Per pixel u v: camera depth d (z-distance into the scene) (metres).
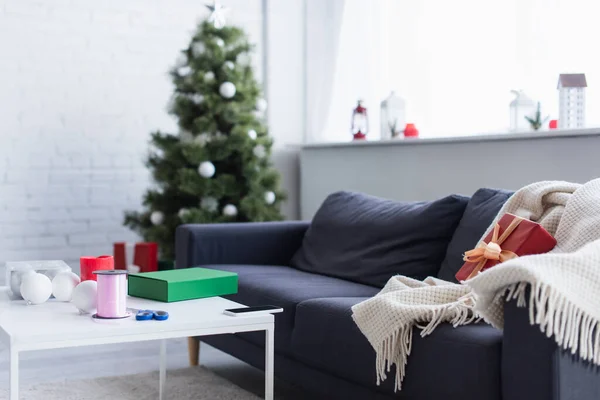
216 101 4.29
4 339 1.93
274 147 5.07
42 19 4.58
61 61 4.64
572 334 1.74
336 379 2.45
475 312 2.04
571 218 2.22
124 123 4.82
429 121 4.38
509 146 3.44
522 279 1.77
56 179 4.66
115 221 4.81
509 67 3.89
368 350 2.24
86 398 2.85
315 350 2.50
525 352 1.79
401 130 4.26
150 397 2.88
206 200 4.34
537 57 3.74
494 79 3.98
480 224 2.68
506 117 3.91
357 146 4.47
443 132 4.29
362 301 2.42
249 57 4.48
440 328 2.05
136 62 4.83
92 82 4.72
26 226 4.59
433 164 3.89
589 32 3.47
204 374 3.22
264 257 3.54
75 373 3.23
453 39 4.22
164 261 4.29
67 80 4.66
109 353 3.58
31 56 4.56
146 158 4.57
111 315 2.05
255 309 2.15
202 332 2.05
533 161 3.32
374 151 4.33
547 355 1.74
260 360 2.87
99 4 4.72
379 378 2.18
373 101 4.76
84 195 4.73
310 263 3.37
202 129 4.29
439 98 4.32
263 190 4.41
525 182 3.36
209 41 4.33
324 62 5.03
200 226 3.41
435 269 2.90
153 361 3.45
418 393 2.08
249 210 4.31
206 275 2.46
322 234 3.41
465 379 1.92
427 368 2.05
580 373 1.78
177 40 4.93
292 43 5.14
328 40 5.00
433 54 4.35
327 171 4.77
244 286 2.96
